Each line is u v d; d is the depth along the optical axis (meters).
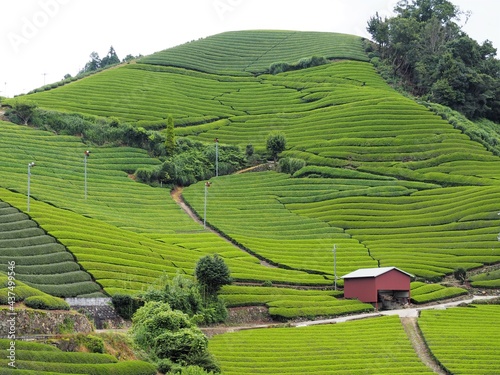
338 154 199.75
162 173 185.50
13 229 119.62
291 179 190.25
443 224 161.12
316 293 128.12
